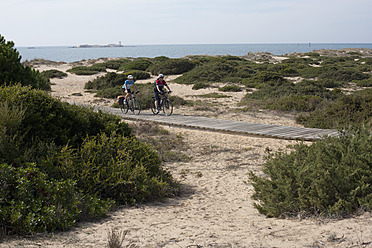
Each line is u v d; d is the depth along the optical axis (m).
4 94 6.35
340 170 4.75
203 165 8.98
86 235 3.99
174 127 13.97
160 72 39.31
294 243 3.32
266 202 5.10
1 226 3.95
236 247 3.35
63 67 47.75
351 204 4.36
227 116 17.00
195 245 3.49
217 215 5.16
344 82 30.69
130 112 17.30
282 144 10.89
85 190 5.63
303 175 4.97
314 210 4.55
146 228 4.36
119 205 5.76
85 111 7.45
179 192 6.71
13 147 5.36
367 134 5.47
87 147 6.22
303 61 51.34
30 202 4.40
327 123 13.47
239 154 9.98
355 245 3.03
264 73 31.55
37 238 3.80
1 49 9.76
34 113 6.38
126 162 6.25
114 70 45.09
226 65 37.97
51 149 5.82
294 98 20.09
